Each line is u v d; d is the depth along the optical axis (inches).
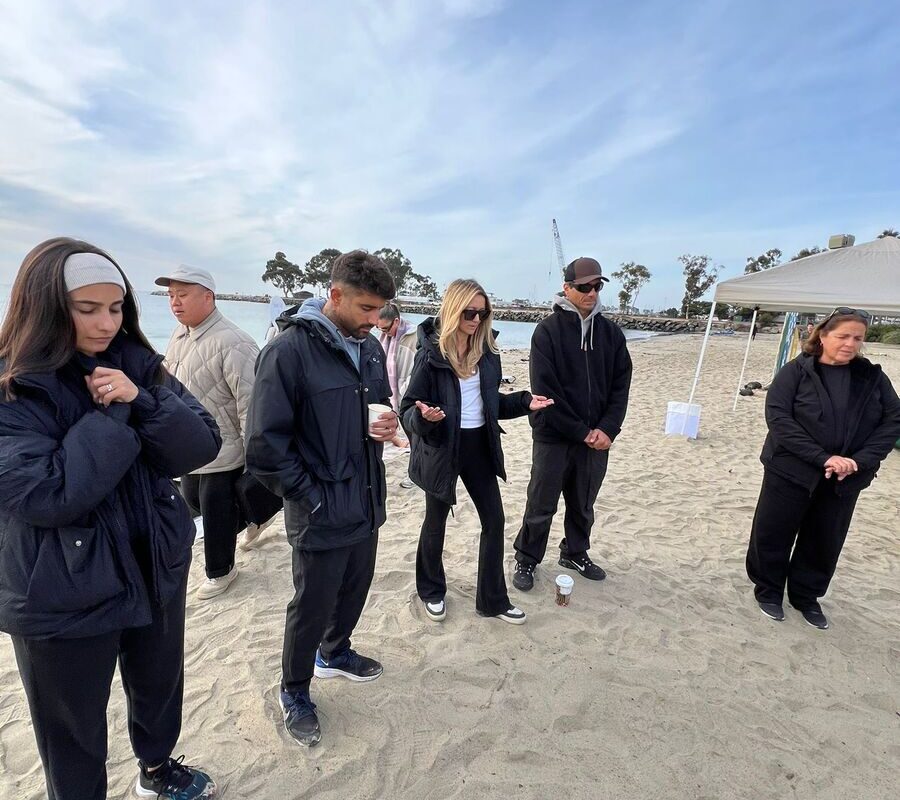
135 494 52.9
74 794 54.6
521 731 82.4
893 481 220.2
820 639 110.0
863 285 242.8
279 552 134.6
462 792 71.2
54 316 44.1
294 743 77.4
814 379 104.4
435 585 110.6
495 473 102.0
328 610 76.4
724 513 178.5
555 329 113.5
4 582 46.6
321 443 70.9
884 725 87.7
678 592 126.0
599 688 92.6
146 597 52.8
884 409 102.6
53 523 44.1
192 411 55.1
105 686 53.5
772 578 116.6
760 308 343.3
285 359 67.4
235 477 111.7
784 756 80.1
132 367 53.1
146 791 66.1
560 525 161.8
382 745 78.0
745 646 106.6
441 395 95.8
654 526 165.3
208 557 113.3
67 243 45.5
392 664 95.8
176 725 65.0
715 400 407.8
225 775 71.9
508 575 129.8
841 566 142.9
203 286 105.1
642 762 77.6
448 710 85.7
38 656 48.9
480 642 103.2
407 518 163.3
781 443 106.6
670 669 98.3
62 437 46.8
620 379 119.4
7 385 43.6
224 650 97.7
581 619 112.7
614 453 249.0
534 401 103.6
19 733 77.6
